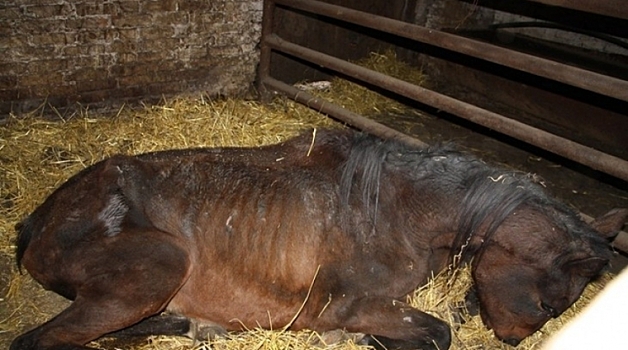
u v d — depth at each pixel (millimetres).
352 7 6340
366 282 3031
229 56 5629
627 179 3531
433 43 4297
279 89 5527
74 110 5090
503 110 6066
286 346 3021
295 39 6113
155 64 5316
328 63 5051
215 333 3100
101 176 2986
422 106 6004
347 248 3037
